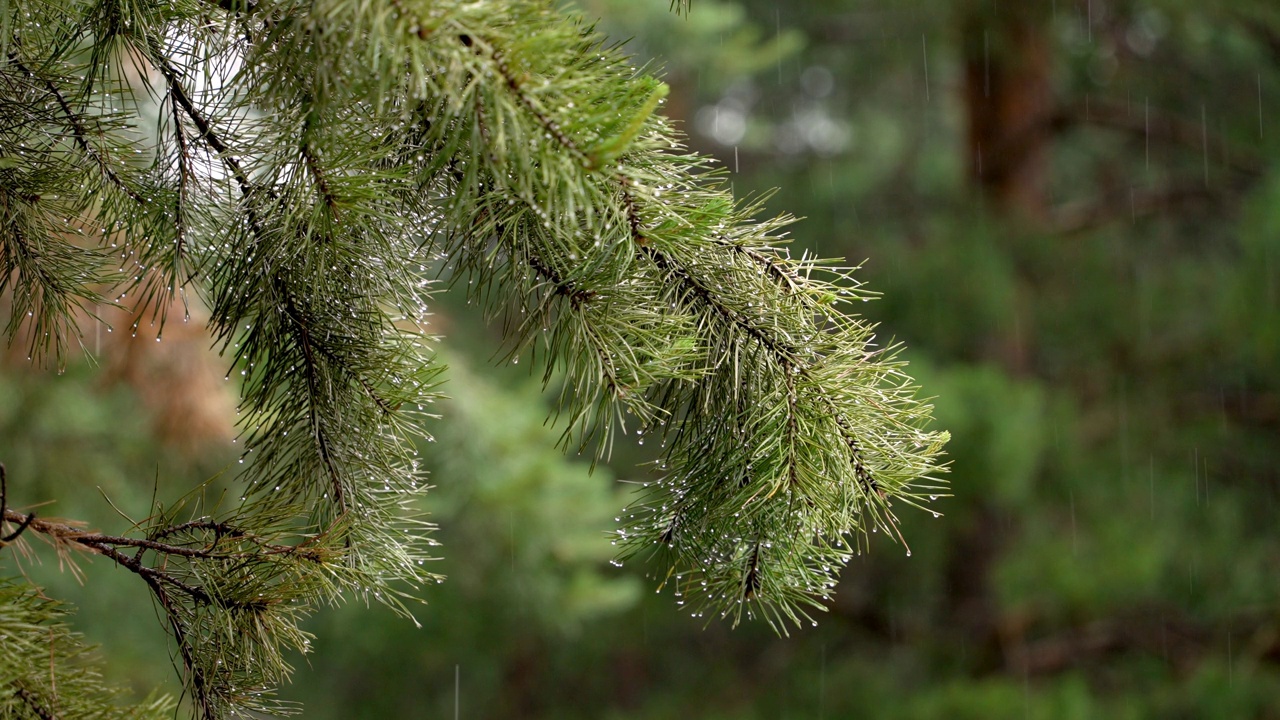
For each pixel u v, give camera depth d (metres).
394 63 0.93
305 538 1.29
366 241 1.25
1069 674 6.37
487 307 1.24
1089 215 7.16
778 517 1.23
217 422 3.96
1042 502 6.48
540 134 0.96
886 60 8.16
